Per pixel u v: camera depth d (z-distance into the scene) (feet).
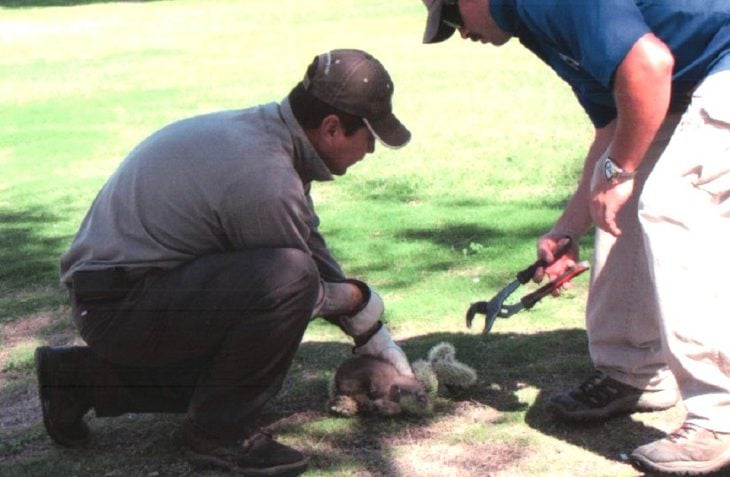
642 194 11.21
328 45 58.90
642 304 12.38
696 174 10.90
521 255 19.58
